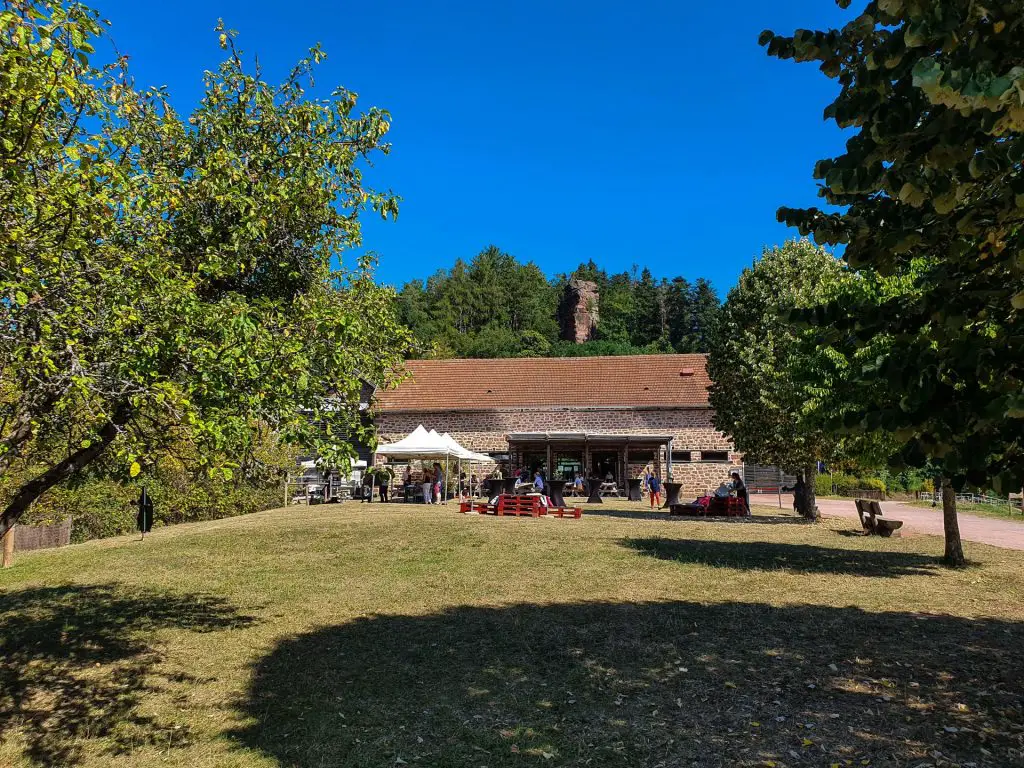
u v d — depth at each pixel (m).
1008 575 10.16
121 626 7.45
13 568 11.48
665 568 10.65
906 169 2.72
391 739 4.53
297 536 14.43
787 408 16.42
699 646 6.40
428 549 12.57
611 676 5.64
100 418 4.06
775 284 18.27
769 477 35.91
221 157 5.45
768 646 6.38
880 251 3.19
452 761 4.20
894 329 3.04
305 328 5.22
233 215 5.85
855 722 4.64
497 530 15.36
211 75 6.20
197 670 6.02
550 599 8.48
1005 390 2.55
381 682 5.61
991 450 2.60
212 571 10.70
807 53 3.23
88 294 4.05
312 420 5.38
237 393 4.43
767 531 15.95
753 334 18.47
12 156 3.63
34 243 3.67
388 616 7.73
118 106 5.11
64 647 6.71
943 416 2.51
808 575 10.09
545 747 4.36
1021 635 6.71
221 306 4.69
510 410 30.53
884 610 7.80
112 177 4.02
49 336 3.66
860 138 2.87
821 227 3.42
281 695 5.38
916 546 13.41
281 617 7.79
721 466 29.30
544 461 30.11
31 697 5.42
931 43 2.50
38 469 12.20
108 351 4.00
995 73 2.33
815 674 5.61
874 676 5.55
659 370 32.72
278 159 6.08
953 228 2.90
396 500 26.88
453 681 5.59
